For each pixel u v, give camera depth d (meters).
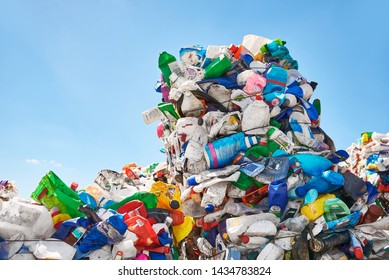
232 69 4.64
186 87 4.47
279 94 4.43
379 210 3.85
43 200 3.38
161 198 3.88
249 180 4.09
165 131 5.35
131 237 3.23
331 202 3.76
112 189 3.93
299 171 3.99
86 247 3.12
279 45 5.15
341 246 3.70
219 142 4.21
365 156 5.74
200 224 4.25
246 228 3.73
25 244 3.07
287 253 3.60
